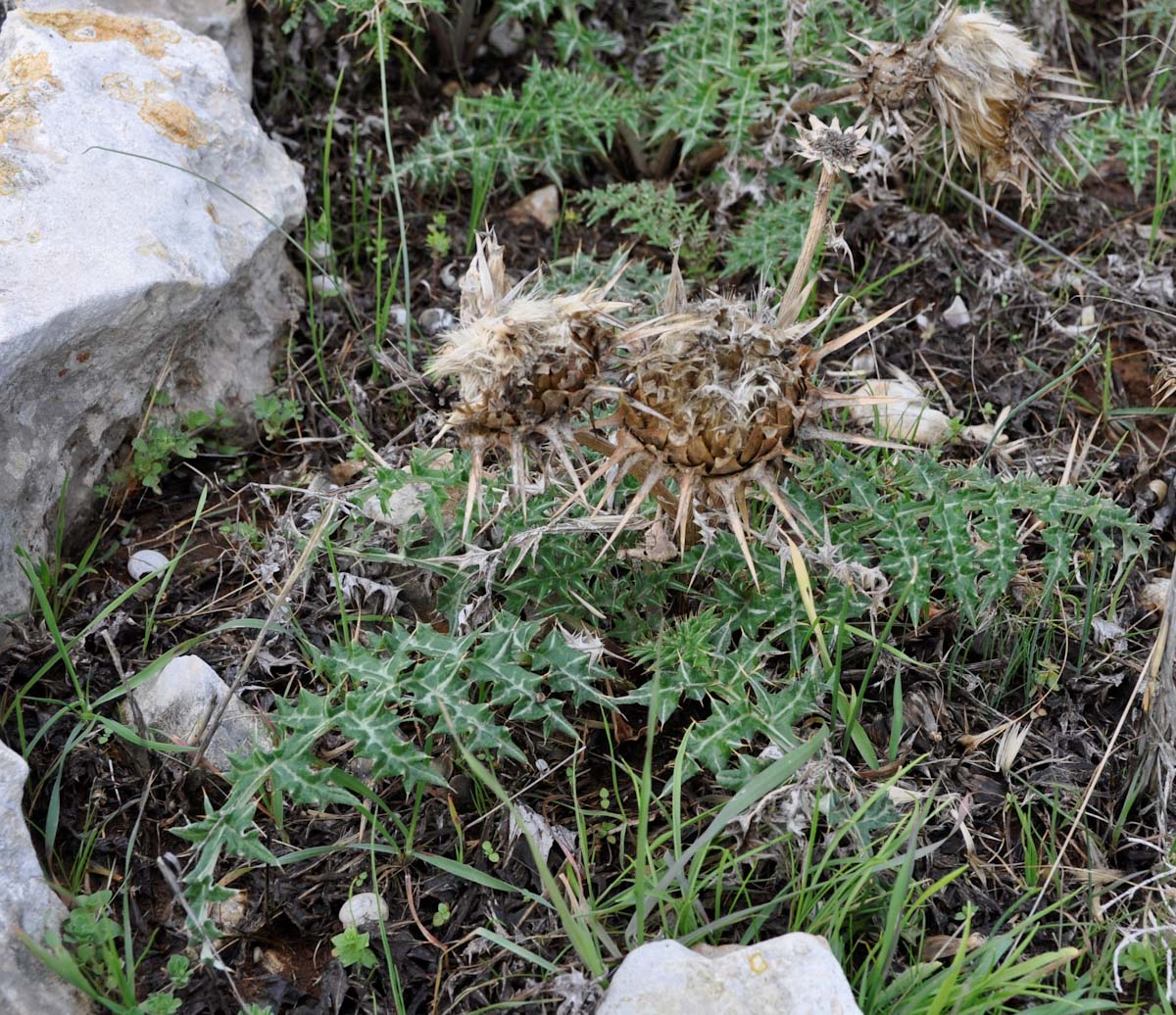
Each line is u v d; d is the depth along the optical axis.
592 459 0.97
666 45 1.17
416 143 1.21
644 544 0.93
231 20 1.15
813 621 0.87
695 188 1.19
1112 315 1.15
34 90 1.01
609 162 1.20
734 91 1.13
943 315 1.15
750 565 0.82
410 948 0.86
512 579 0.94
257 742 0.90
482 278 0.82
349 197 1.18
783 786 0.85
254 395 1.06
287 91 1.20
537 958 0.83
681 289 0.83
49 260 0.94
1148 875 0.89
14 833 0.83
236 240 1.03
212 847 0.82
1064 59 1.28
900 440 1.05
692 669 0.89
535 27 1.27
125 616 0.95
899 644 0.96
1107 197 1.23
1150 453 1.08
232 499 1.03
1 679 0.92
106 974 0.82
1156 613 1.00
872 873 0.86
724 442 0.81
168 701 0.91
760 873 0.87
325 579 0.97
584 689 0.88
